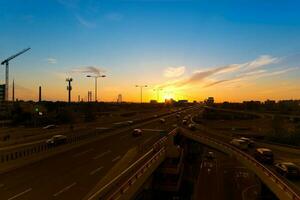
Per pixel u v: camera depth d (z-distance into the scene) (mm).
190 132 86312
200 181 71062
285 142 82500
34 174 38969
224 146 62688
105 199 27453
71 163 45938
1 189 32281
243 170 81062
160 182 57438
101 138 75750
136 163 43156
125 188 30641
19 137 77688
